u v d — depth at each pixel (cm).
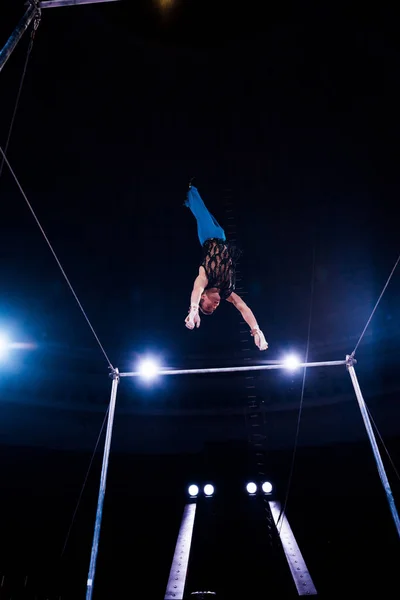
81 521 1208
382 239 1443
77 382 1628
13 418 1468
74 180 1234
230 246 481
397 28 881
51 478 1376
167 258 1584
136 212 1393
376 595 805
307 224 1447
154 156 1210
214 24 889
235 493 1375
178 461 1515
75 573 977
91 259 1510
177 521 1248
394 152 1165
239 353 1752
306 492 1341
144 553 1068
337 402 1573
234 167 1256
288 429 1572
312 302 1666
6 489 1298
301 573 891
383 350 1591
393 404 1500
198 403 1661
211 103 1077
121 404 1631
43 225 1353
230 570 963
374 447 567
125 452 1524
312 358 1680
